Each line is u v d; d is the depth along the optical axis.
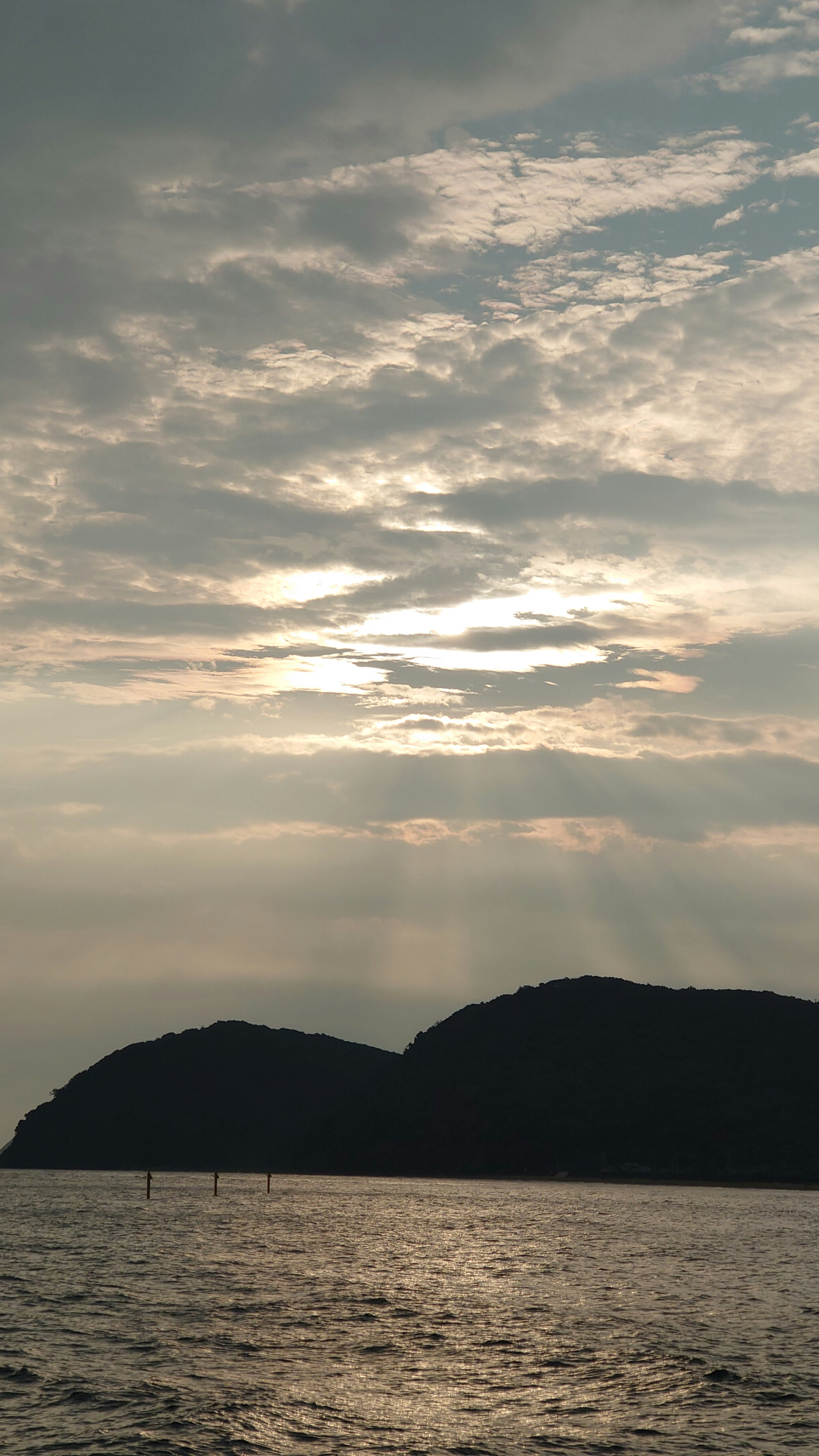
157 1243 76.31
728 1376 35.09
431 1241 76.62
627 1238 79.75
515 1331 41.91
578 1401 32.22
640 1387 33.69
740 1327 43.62
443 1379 34.50
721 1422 30.27
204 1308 46.94
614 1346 39.41
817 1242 79.62
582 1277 57.94
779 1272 61.44
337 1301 49.03
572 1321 44.25
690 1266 63.56
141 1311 46.38
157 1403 31.47
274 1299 49.47
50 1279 56.47
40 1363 36.25
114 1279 56.38
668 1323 44.12
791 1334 42.34
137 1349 38.44
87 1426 29.50
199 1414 30.47
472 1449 27.89
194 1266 62.25
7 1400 31.84
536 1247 72.69
